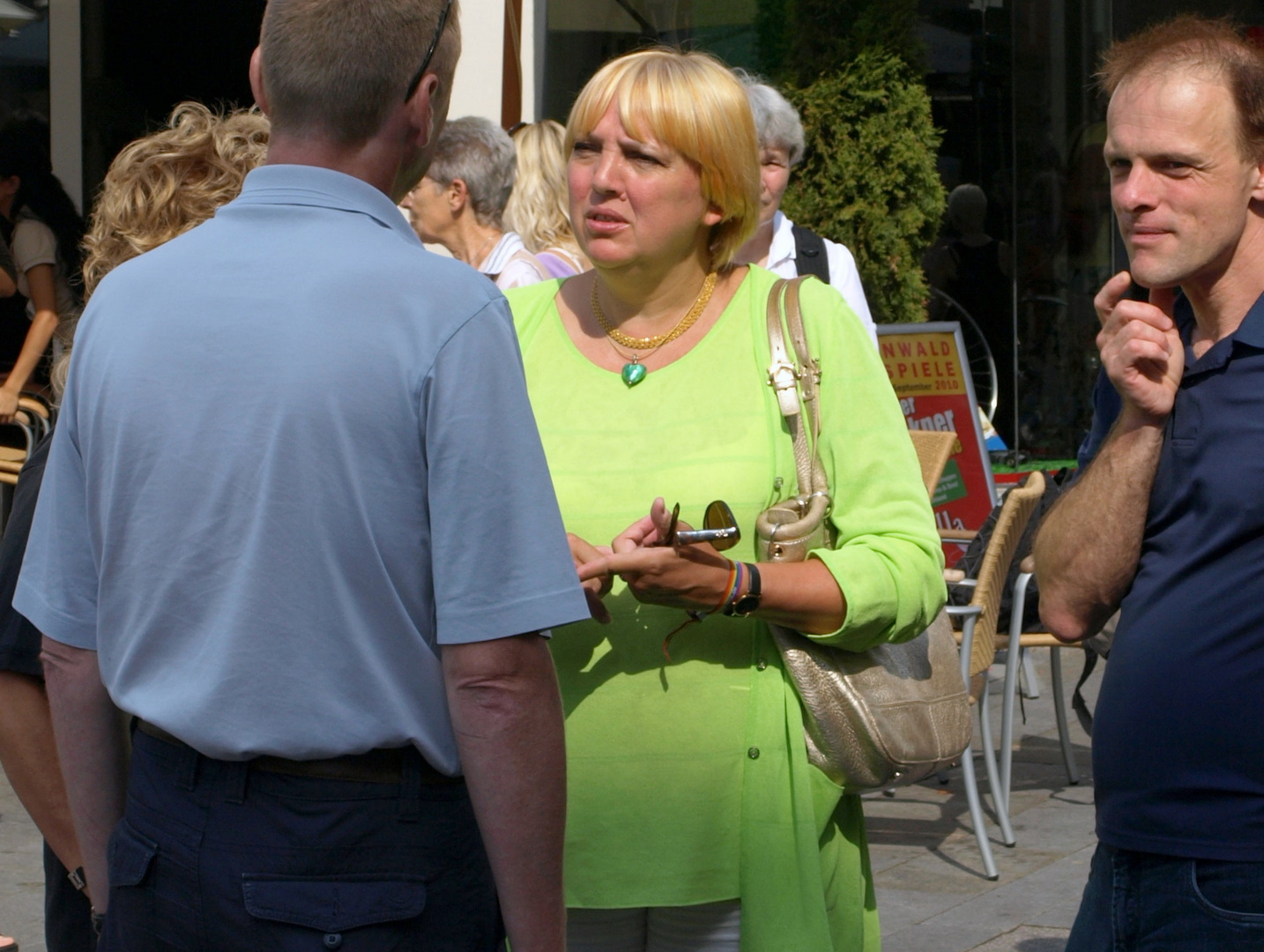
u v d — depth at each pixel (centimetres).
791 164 1042
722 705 529
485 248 1084
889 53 1862
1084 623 498
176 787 382
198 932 375
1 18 1866
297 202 390
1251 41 468
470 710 375
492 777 376
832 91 1862
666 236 538
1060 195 2306
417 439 371
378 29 388
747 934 526
